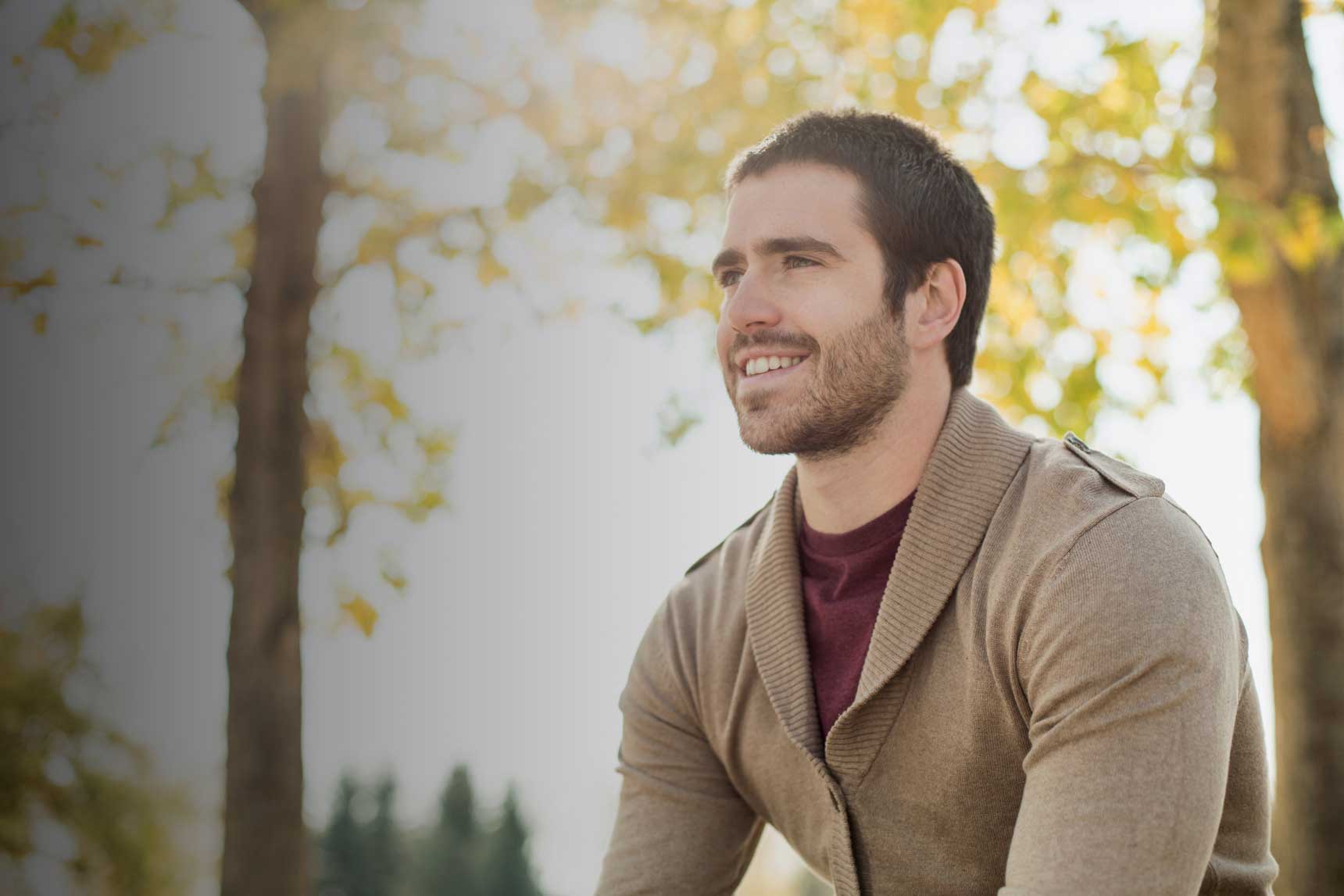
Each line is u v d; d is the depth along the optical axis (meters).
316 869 3.45
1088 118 3.71
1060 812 1.38
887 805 1.63
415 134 3.52
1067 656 1.42
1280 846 3.98
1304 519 3.96
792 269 1.68
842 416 1.66
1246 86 3.86
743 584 1.85
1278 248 3.80
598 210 3.67
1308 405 3.94
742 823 1.96
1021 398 3.95
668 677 1.93
